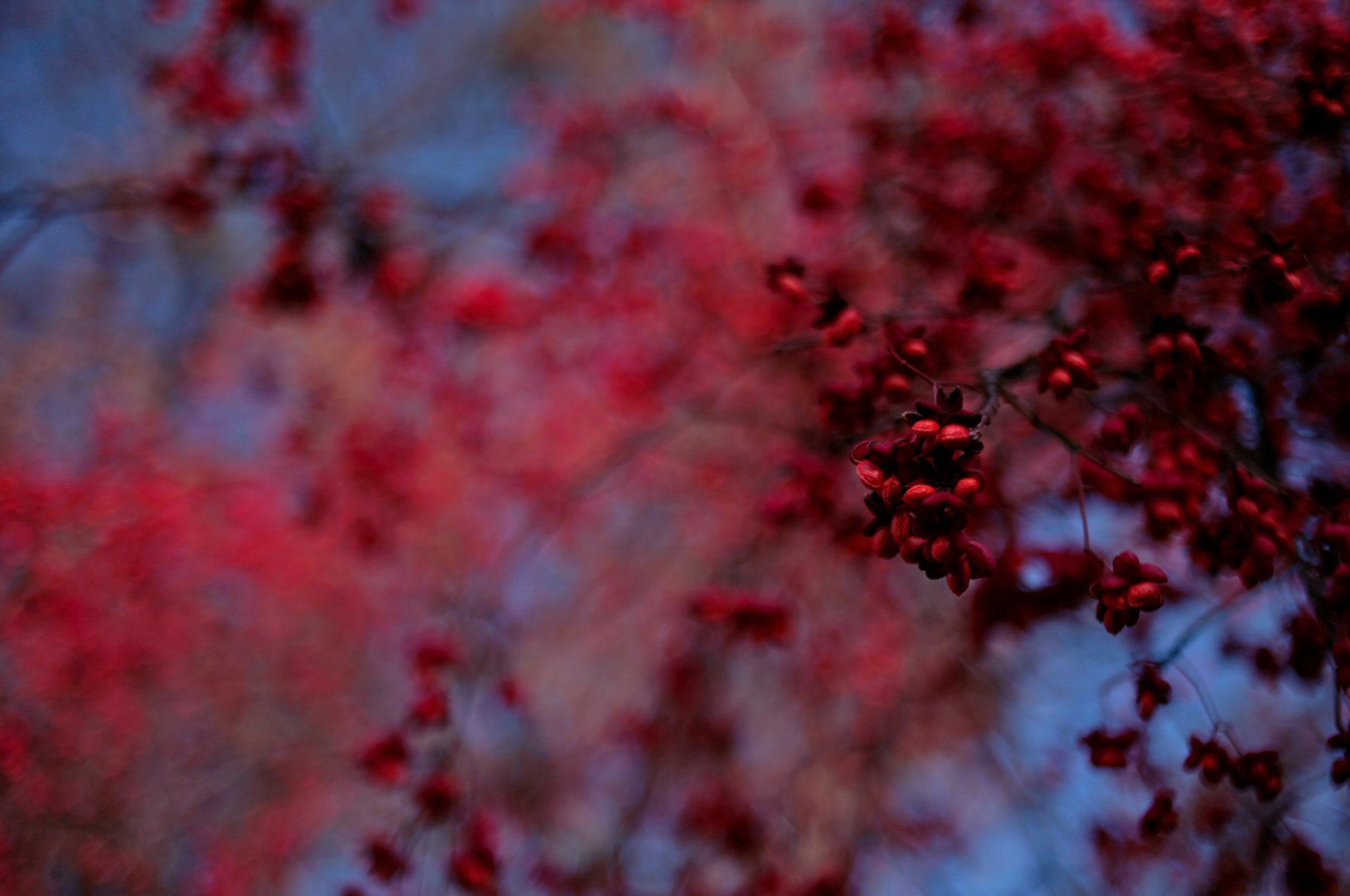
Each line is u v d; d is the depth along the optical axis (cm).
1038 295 518
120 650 830
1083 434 499
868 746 728
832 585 700
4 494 798
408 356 798
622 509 835
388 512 839
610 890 664
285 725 888
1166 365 325
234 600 892
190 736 858
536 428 873
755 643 527
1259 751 341
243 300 645
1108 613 282
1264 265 317
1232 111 434
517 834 737
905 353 343
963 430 237
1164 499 350
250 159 592
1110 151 491
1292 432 419
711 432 765
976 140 541
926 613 714
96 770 800
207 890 816
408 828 490
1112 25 500
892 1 565
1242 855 504
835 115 676
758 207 780
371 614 899
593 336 802
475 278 811
